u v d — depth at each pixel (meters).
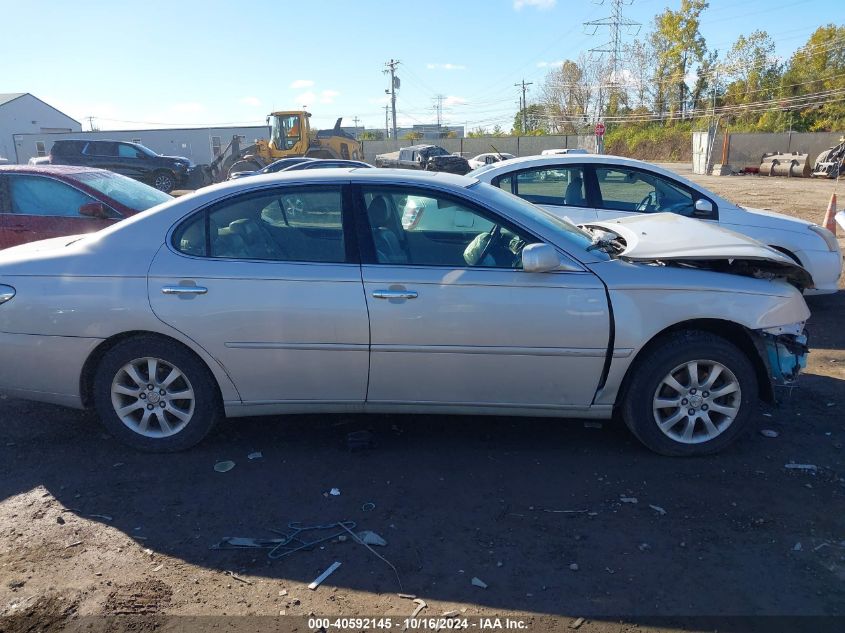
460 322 3.71
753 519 3.34
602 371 3.81
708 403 3.91
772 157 36.50
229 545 3.15
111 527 3.30
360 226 3.85
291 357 3.80
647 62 74.19
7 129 57.22
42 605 2.74
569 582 2.89
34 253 4.04
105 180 7.19
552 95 77.69
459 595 2.81
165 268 3.80
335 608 2.74
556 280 3.73
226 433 4.34
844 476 3.76
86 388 4.02
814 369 5.48
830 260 6.67
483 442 4.20
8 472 3.84
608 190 6.82
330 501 3.53
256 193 3.92
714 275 3.88
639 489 3.63
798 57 63.41
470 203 3.89
